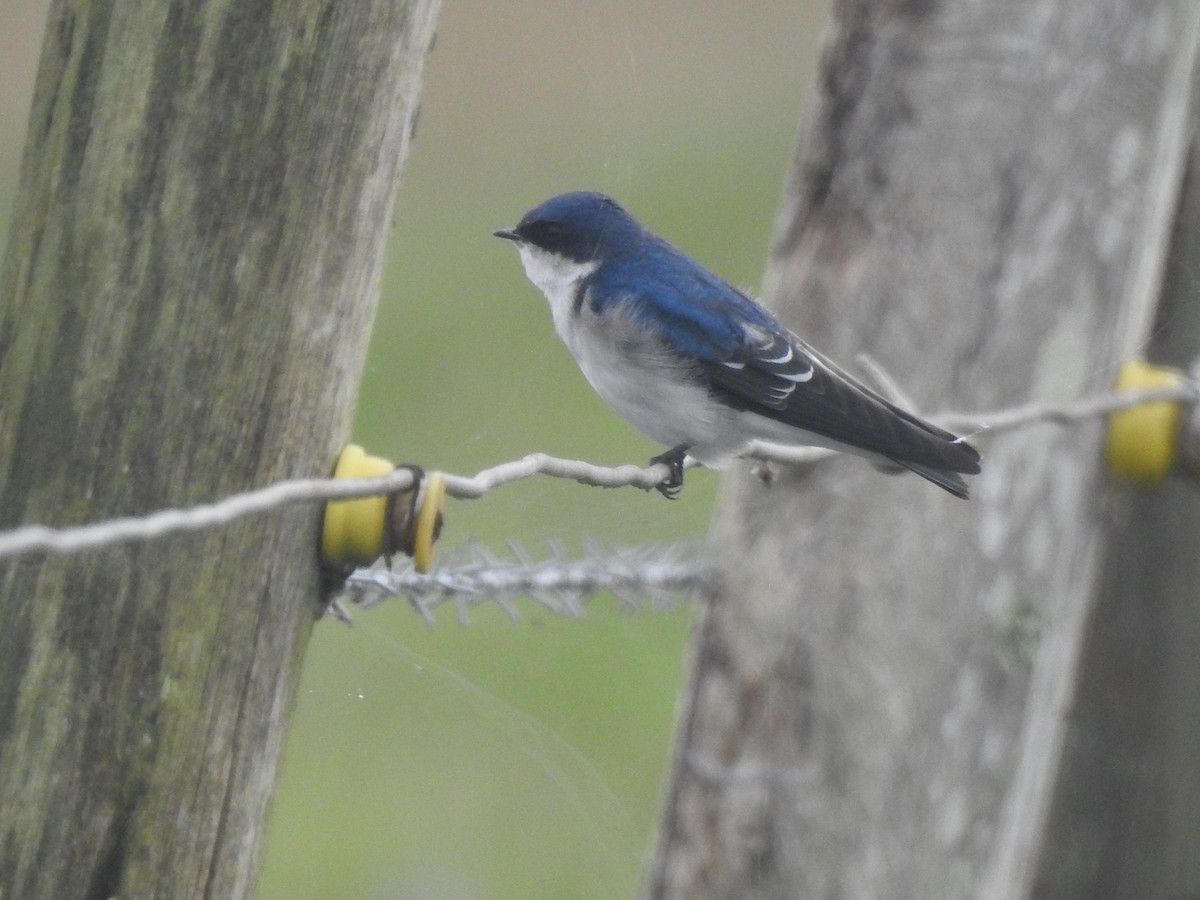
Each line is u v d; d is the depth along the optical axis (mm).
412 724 12633
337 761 12414
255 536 5180
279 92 5098
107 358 5027
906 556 9773
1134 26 9570
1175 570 8008
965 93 9797
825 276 10227
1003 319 9734
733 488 10281
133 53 5020
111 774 5094
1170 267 8367
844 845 9820
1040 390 9656
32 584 5008
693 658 10375
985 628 9609
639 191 18891
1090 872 8180
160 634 5078
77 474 5023
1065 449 9484
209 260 5070
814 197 10312
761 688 10023
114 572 5027
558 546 9172
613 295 9688
